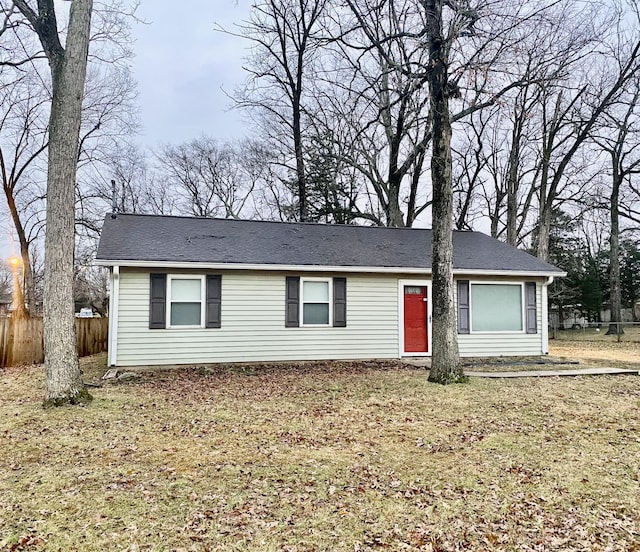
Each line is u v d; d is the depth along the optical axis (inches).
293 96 854.5
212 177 1286.9
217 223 585.3
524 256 589.3
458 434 236.8
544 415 272.1
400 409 285.0
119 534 139.5
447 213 371.6
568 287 1221.1
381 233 632.4
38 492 167.2
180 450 211.9
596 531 143.7
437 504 161.0
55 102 295.4
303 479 180.5
